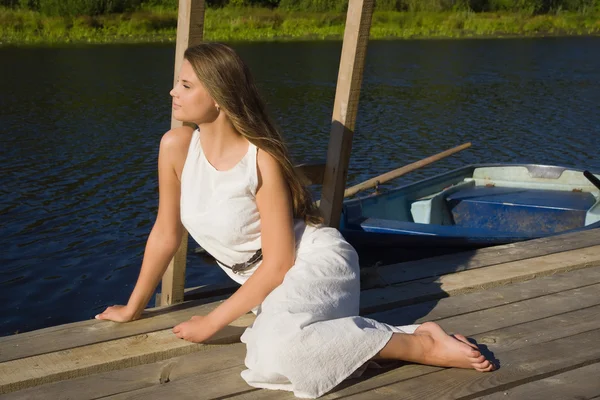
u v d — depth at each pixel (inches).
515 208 259.9
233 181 108.3
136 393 102.1
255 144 107.3
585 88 788.6
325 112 629.0
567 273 150.4
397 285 141.3
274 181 108.0
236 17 1338.6
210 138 110.4
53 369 106.6
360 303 132.5
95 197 362.9
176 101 108.9
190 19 124.5
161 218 119.8
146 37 1173.1
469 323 125.6
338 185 138.2
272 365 99.7
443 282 142.4
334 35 1304.1
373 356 102.9
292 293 104.4
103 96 663.1
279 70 880.9
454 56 1068.5
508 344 117.0
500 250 162.4
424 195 272.8
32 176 401.4
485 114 641.6
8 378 103.7
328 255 110.0
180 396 101.2
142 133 521.3
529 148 520.4
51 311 239.5
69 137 504.4
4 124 542.6
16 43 1056.8
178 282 137.9
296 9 1427.2
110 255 285.0
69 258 280.8
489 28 1476.4
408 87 777.6
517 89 776.9
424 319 127.5
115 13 1268.5
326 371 100.1
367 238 208.5
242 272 116.3
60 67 840.3
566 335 120.5
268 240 109.4
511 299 136.4
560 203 258.1
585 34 1477.6
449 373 106.8
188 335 113.0
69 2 1210.0
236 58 106.7
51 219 325.7
